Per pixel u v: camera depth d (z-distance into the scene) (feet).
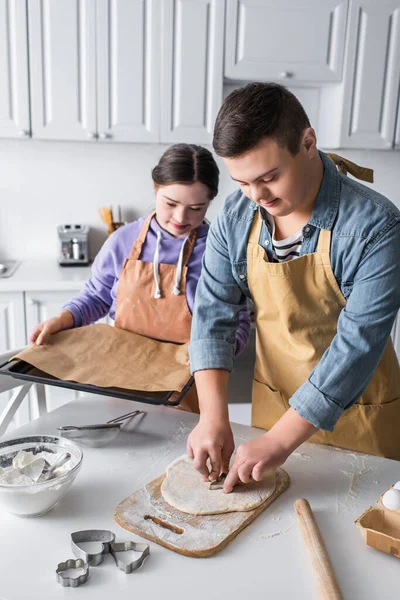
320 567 2.50
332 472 3.38
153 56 8.18
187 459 3.44
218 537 2.73
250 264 3.79
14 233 9.53
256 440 3.16
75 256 9.14
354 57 8.59
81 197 9.54
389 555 2.68
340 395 3.14
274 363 4.02
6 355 4.31
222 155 2.94
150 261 5.24
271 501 3.06
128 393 3.76
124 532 2.79
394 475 3.36
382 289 3.22
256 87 2.97
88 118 8.27
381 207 3.31
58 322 4.75
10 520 2.87
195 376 3.71
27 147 9.22
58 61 8.04
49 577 2.49
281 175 2.94
